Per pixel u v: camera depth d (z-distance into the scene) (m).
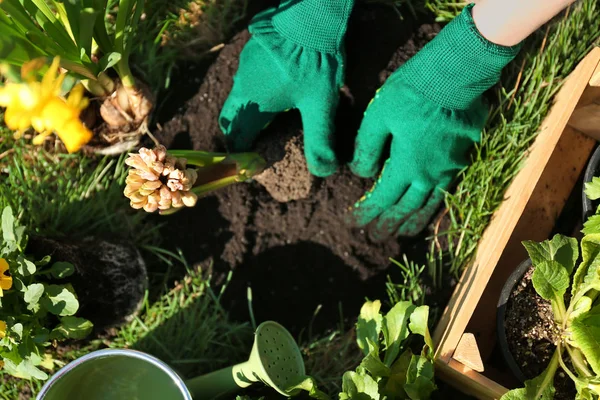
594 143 0.91
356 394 0.79
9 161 0.94
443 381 0.89
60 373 0.80
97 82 0.85
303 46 0.87
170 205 0.77
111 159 0.95
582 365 0.78
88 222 0.94
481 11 0.76
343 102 0.94
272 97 0.89
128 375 0.84
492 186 0.90
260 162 0.87
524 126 0.90
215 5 0.96
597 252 0.78
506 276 0.87
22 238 0.84
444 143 0.87
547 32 0.93
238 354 0.92
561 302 0.78
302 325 0.93
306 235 0.94
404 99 0.85
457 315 0.82
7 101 0.71
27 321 0.82
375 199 0.91
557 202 0.89
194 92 0.95
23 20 0.75
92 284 0.87
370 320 0.85
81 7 0.76
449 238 0.91
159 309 0.93
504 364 0.87
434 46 0.81
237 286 0.93
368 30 0.94
